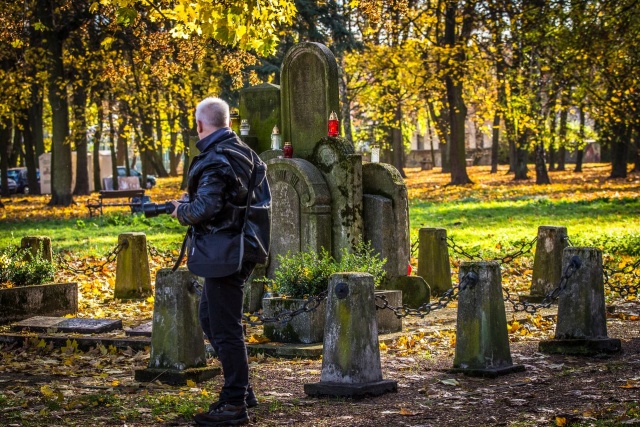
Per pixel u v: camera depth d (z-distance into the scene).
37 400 7.49
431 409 7.19
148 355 9.63
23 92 35.97
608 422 6.53
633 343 10.41
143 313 13.11
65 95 38.53
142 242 14.70
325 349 7.80
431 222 27.69
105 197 34.34
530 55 39.06
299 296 10.28
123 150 78.38
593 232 22.98
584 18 26.47
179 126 46.69
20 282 12.70
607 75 30.28
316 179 12.52
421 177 65.19
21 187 63.06
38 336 10.64
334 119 12.80
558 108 37.56
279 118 14.10
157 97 38.81
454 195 40.84
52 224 30.48
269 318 8.76
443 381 8.22
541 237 13.74
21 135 66.38
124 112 43.75
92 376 8.67
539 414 6.96
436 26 44.12
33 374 8.78
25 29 34.03
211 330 6.84
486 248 20.92
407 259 13.01
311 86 13.09
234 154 6.61
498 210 31.00
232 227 6.63
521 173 52.62
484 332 8.59
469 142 99.06
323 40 38.28
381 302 10.76
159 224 28.06
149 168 81.81
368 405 7.34
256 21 14.19
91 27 35.81
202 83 36.38
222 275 6.57
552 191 40.62
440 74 42.75
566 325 9.81
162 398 7.47
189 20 14.55
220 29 13.84
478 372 8.50
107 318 12.27
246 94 14.34
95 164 57.47
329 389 7.62
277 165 12.71
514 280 16.42
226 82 37.00
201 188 6.49
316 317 10.15
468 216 29.19
